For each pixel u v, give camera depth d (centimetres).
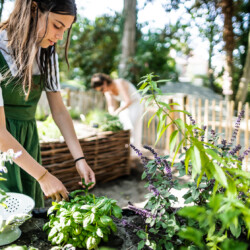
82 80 873
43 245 104
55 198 111
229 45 844
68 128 140
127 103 349
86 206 98
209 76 1290
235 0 827
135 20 730
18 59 117
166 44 861
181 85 1234
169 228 96
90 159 286
